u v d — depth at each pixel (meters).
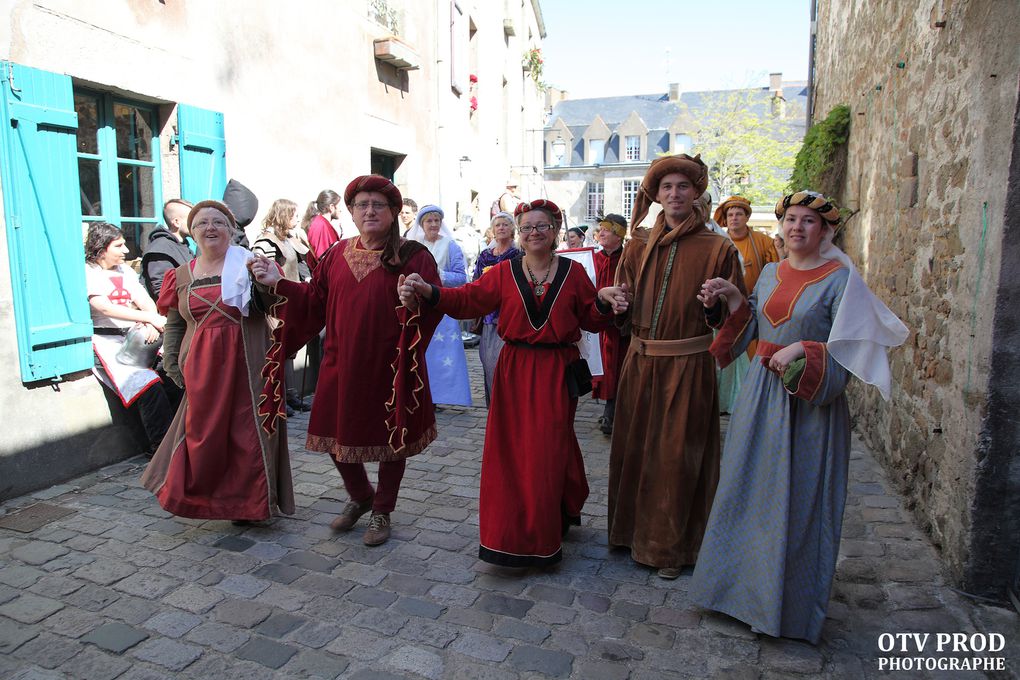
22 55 3.81
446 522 3.74
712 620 2.80
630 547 3.36
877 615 2.82
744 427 2.71
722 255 3.07
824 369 2.47
